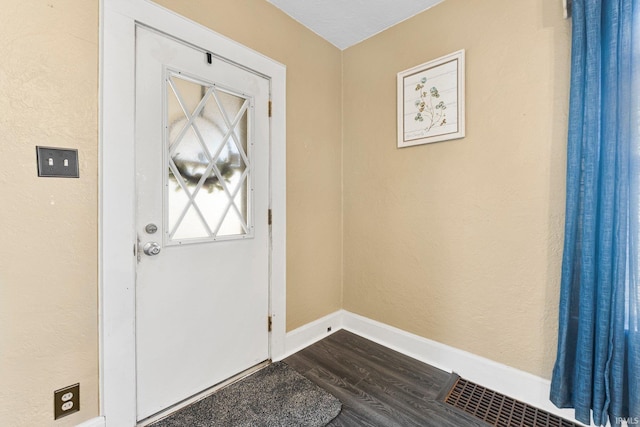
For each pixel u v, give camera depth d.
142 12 1.27
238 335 1.68
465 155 1.68
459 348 1.72
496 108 1.56
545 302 1.43
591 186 1.20
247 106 1.69
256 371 1.73
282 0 1.78
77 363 1.15
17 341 1.03
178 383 1.43
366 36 2.15
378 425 1.32
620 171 1.14
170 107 1.38
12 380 1.02
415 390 1.56
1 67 0.97
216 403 1.45
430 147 1.83
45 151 1.06
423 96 1.84
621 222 1.14
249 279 1.72
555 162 1.39
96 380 1.20
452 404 1.45
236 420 1.34
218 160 1.56
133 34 1.25
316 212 2.15
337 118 2.30
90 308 1.18
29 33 1.02
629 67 1.13
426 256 1.87
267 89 1.79
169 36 1.37
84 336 1.17
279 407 1.42
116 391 1.23
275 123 1.83
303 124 2.03
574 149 1.25
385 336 2.08
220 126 1.57
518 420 1.35
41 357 1.07
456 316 1.74
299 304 2.05
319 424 1.32
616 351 1.15
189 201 1.46
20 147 1.01
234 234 1.64
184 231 1.44
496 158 1.56
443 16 1.76
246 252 1.70
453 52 1.71
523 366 1.50
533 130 1.45
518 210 1.50
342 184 2.36
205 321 1.53
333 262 2.30
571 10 1.31
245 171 1.68
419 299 1.91
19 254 1.02
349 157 2.30
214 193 1.55
